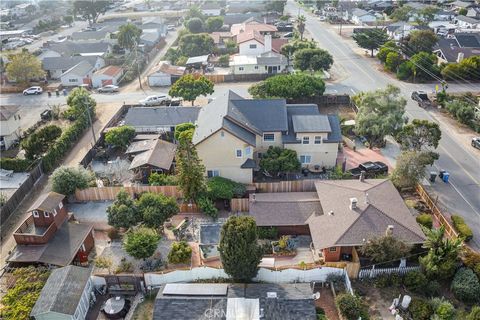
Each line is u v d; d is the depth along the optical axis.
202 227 40.44
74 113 69.31
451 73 82.38
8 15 182.38
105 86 86.50
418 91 77.94
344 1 174.88
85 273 34.91
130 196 45.88
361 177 44.50
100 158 58.12
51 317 30.95
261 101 53.41
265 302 31.77
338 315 32.78
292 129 52.50
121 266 38.31
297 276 35.62
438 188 48.81
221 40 114.25
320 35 124.69
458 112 64.69
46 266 36.75
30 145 54.69
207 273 36.03
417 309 31.94
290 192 47.25
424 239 36.00
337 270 35.50
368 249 34.66
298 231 42.06
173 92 71.69
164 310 31.61
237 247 32.59
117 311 33.38
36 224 39.53
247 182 49.72
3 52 114.38
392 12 150.62
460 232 39.84
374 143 59.47
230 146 47.62
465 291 33.03
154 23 132.88
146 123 62.50
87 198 49.25
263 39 101.50
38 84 91.38
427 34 93.81
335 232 36.91
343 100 74.25
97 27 146.12
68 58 97.44
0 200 48.16
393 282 35.12
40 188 52.16
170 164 52.72
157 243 38.72
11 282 35.56
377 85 82.38
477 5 148.62
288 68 92.94
